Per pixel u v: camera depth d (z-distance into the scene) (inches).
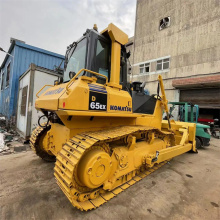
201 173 140.1
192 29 459.5
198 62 442.3
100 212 81.8
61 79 127.6
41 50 342.3
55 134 116.0
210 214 84.4
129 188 107.6
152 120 138.7
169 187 111.7
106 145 93.2
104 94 90.0
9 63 358.6
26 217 76.7
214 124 422.3
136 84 129.2
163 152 123.2
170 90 499.2
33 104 221.3
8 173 122.2
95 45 101.2
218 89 409.4
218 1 415.5
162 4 539.5
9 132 261.1
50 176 118.6
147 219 78.6
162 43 530.6
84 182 76.0
